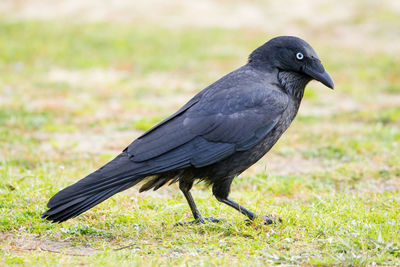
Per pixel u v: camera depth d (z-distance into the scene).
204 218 9.16
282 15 35.69
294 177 11.91
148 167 8.38
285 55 9.20
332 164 13.11
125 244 8.12
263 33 31.97
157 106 18.80
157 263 7.29
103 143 14.89
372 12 35.84
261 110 8.80
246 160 8.91
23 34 30.16
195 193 10.84
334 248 7.88
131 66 25.11
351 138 14.99
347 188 11.39
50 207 7.93
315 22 34.28
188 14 35.84
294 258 7.56
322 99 20.23
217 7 37.38
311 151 14.02
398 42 30.36
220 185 9.03
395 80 22.88
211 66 25.34
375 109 18.55
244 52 27.77
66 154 13.59
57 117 17.39
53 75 23.23
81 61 25.58
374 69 24.86
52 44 28.42
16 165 12.52
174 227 8.86
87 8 36.69
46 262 7.36
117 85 21.98
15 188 10.27
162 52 27.61
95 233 8.54
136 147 8.45
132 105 18.84
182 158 8.51
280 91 9.07
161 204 9.94
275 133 9.01
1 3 37.19
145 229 8.70
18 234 8.42
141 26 33.00
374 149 13.87
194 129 8.59
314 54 9.21
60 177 11.26
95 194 8.09
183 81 22.88
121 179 8.26
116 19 34.47
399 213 9.38
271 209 9.66
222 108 8.72
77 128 16.31
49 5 37.12
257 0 38.84
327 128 16.03
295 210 9.45
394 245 7.96
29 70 23.97
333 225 8.69
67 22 33.38
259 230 8.56
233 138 8.66
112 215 9.28
